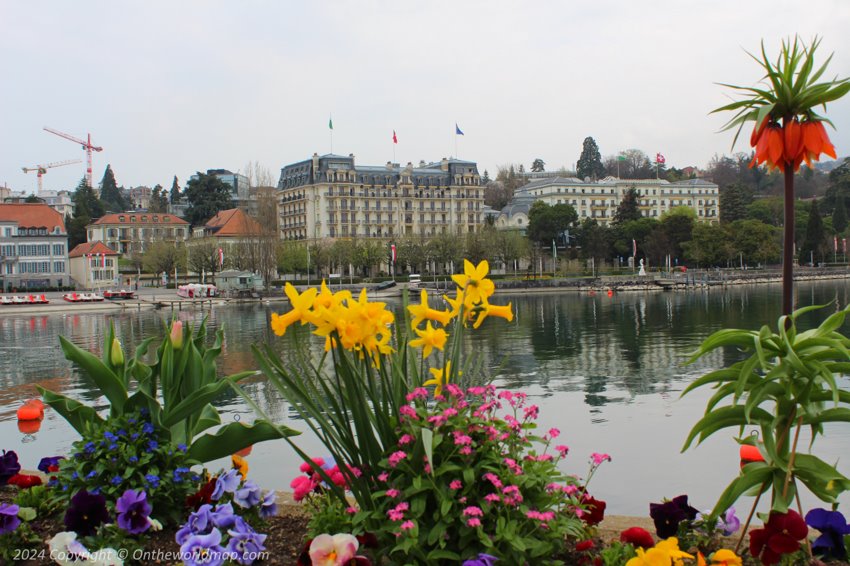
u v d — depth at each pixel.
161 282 114.62
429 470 3.64
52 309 64.44
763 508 8.09
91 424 5.20
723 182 188.00
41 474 6.23
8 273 103.69
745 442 4.32
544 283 92.81
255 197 87.81
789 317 3.95
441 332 4.08
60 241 107.06
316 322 3.80
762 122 4.13
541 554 3.73
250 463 9.98
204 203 139.00
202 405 5.07
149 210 181.62
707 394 15.92
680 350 25.33
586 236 117.12
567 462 10.35
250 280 82.12
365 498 3.96
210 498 4.76
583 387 17.47
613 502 8.48
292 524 4.96
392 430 3.99
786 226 4.18
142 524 4.41
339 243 106.12
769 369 3.82
